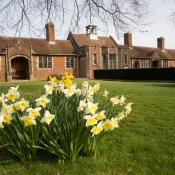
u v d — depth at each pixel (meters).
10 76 38.69
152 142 6.05
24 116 4.64
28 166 4.84
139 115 9.12
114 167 4.74
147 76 42.44
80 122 4.79
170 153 5.34
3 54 38.50
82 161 4.93
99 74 47.69
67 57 45.53
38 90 18.77
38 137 5.02
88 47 46.81
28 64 40.97
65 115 4.88
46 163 4.92
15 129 4.87
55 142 4.83
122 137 6.44
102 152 5.41
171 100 12.98
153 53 58.28
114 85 25.25
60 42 46.72
